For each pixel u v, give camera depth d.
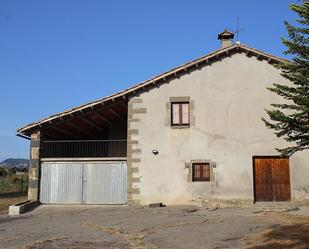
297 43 9.73
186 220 15.07
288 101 19.28
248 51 19.59
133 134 19.59
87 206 19.67
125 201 19.73
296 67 9.88
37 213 18.39
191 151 19.31
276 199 18.98
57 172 20.25
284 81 19.41
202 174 19.25
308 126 9.73
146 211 17.69
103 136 25.19
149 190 19.20
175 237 11.94
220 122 19.41
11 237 12.58
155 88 19.78
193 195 19.03
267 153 19.09
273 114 10.05
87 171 20.14
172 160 19.31
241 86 19.58
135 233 12.77
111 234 12.79
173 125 19.53
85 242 11.56
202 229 13.07
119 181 19.92
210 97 19.58
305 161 19.02
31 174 20.17
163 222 14.73
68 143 24.16
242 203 18.75
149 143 19.48
